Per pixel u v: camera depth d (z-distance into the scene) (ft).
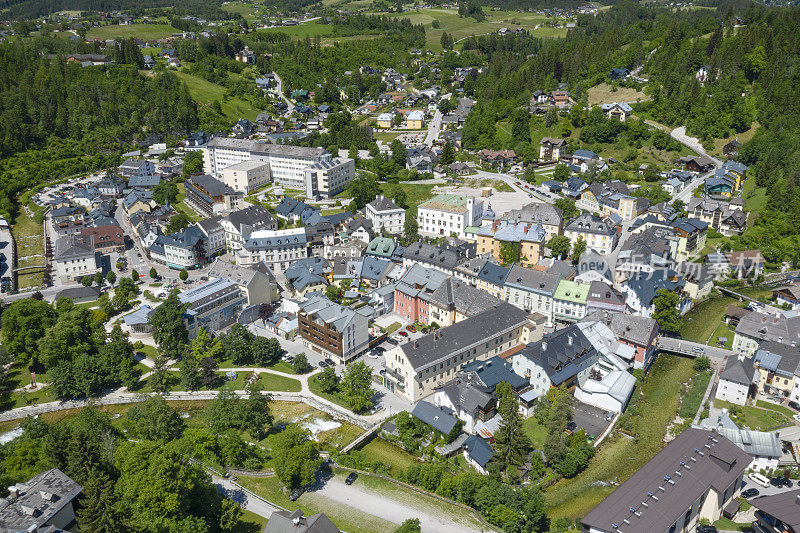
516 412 442.09
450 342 528.63
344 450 449.89
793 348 502.79
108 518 321.11
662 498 356.79
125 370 545.85
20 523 308.81
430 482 405.39
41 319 586.45
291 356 586.86
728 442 406.41
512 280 634.43
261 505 392.27
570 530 371.15
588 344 532.32
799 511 346.33
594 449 447.42
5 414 507.71
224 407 479.41
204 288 638.12
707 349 566.77
